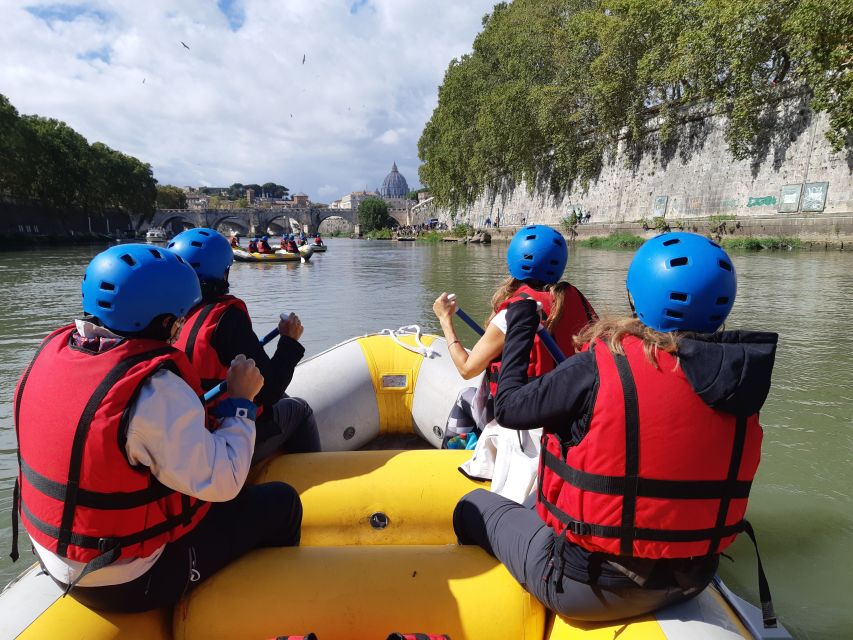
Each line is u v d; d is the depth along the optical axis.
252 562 1.75
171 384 1.36
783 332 8.16
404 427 3.78
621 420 1.33
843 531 3.19
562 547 1.46
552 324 2.29
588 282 14.70
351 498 2.38
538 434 2.22
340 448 3.53
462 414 3.34
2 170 43.03
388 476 2.45
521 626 1.69
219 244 2.24
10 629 1.46
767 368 1.30
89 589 1.45
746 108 24.25
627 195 34.94
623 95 31.50
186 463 1.36
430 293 13.78
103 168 64.31
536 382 1.46
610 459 1.35
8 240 44.44
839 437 4.47
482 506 1.90
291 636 1.49
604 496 1.37
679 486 1.34
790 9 21.50
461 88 48.28
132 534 1.40
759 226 25.66
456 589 1.71
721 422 1.32
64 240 53.19
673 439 1.32
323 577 1.71
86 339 1.44
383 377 3.70
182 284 1.50
